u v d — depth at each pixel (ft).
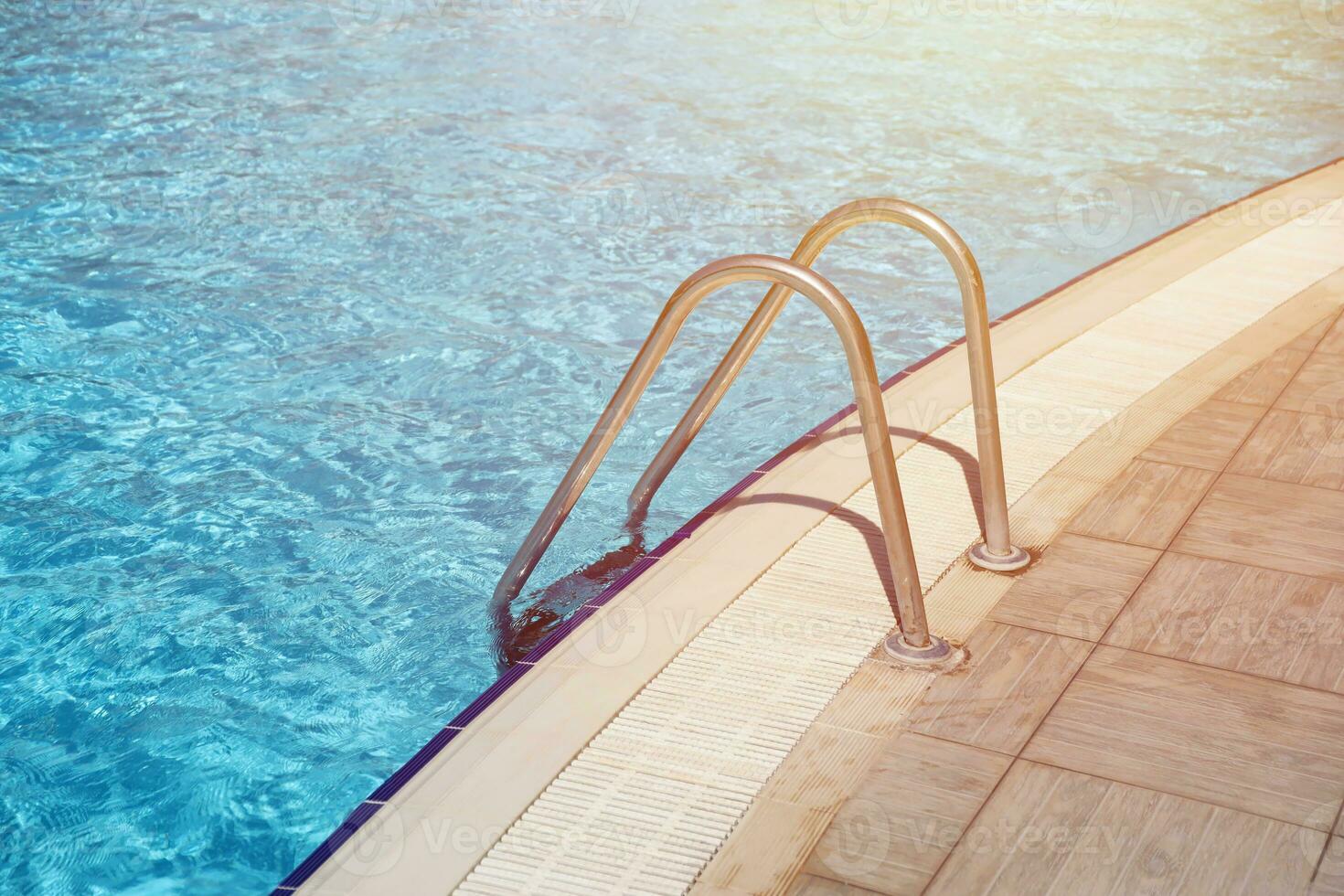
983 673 6.06
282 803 6.55
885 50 29.89
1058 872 4.68
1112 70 27.37
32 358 12.45
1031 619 6.53
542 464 10.58
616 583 7.07
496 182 18.94
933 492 8.13
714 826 5.02
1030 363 10.19
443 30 32.04
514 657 7.83
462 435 11.07
